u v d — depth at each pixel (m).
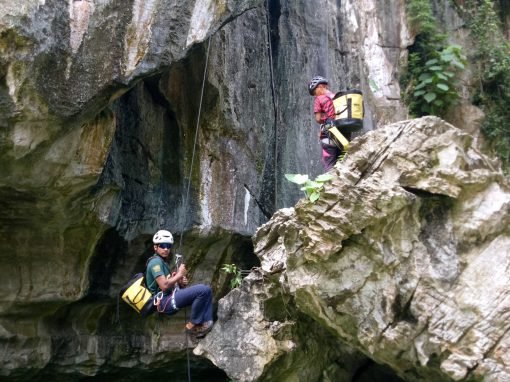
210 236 6.82
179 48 5.16
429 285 3.95
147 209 6.25
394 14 9.27
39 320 6.05
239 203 7.09
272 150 7.52
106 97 4.96
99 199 5.64
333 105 5.64
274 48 7.73
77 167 5.14
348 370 5.31
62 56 4.73
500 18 10.25
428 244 4.02
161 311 4.96
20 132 4.66
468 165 4.04
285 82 7.76
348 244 4.09
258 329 4.96
